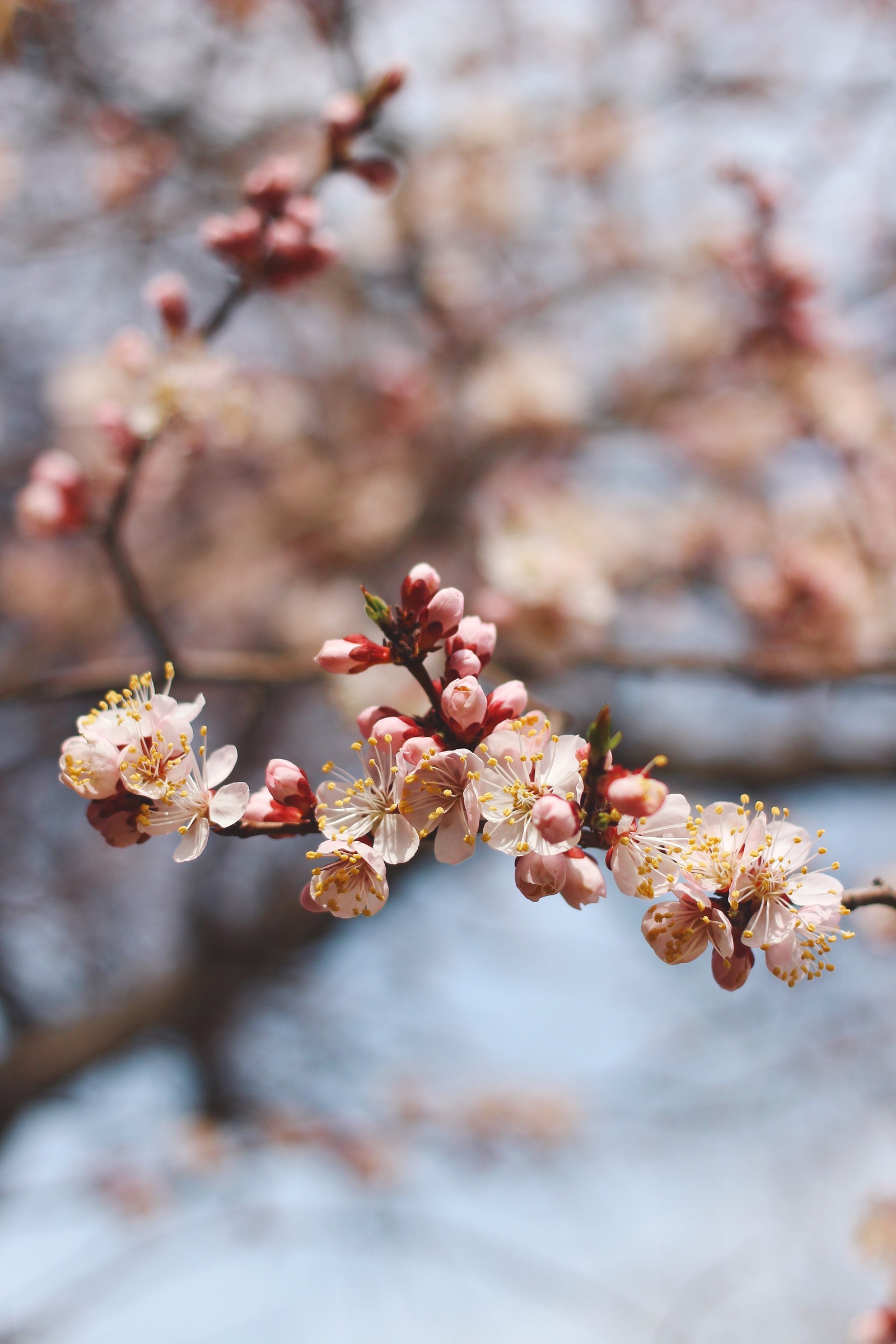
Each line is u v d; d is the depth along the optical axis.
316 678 3.70
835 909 1.54
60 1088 6.89
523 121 6.92
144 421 3.27
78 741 1.59
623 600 6.40
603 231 7.25
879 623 4.43
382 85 3.04
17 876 8.20
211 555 7.54
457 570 7.04
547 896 1.44
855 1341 2.45
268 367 7.75
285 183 3.10
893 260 6.69
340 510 7.30
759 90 6.84
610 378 7.29
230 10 6.21
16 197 6.66
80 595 7.57
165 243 7.47
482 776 1.48
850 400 4.96
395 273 7.43
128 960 8.79
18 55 4.02
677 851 1.51
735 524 6.24
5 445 7.60
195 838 1.59
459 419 7.04
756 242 4.89
